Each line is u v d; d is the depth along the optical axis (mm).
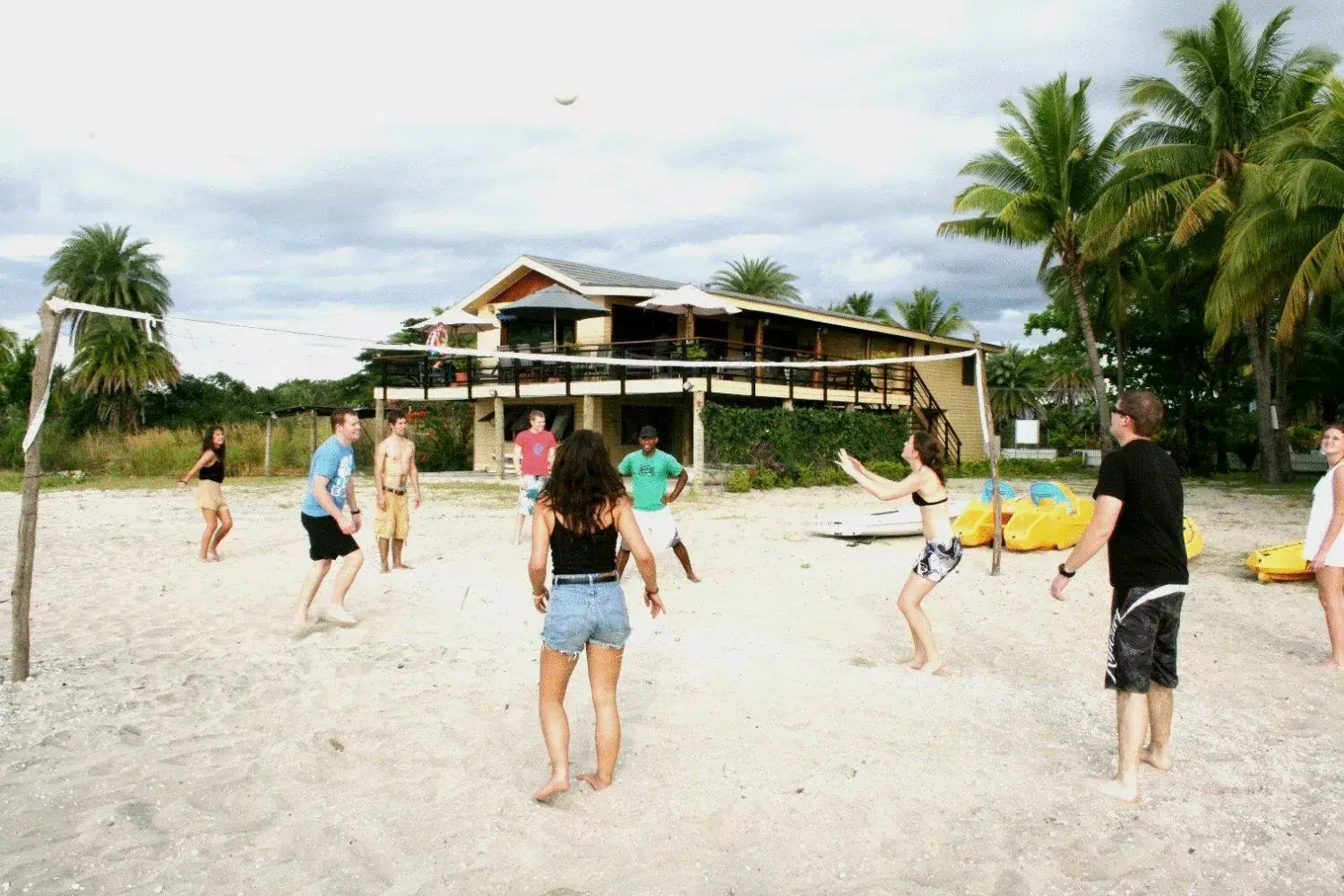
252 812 3662
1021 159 26375
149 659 5934
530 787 3920
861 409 28766
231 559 10289
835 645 6465
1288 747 4402
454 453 31344
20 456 30984
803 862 3275
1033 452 48312
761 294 52812
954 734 4609
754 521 14625
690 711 4938
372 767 4141
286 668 5738
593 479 3781
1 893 2977
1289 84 23469
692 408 28406
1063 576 4059
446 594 8172
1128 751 3828
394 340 35938
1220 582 9078
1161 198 23328
